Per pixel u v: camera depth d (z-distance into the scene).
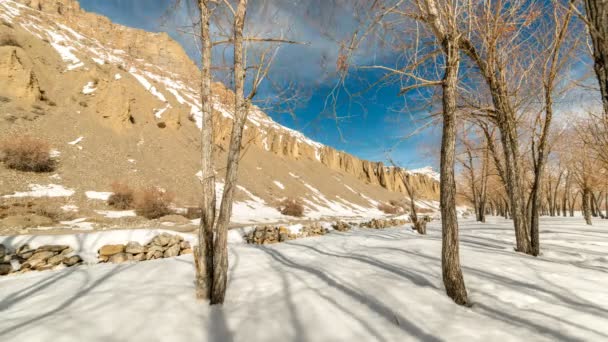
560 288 3.66
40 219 13.41
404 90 3.95
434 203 78.94
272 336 2.48
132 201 20.84
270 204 35.88
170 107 44.72
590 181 18.52
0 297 3.26
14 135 22.09
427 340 2.38
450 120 3.78
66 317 2.60
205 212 3.56
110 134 30.19
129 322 2.57
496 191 30.19
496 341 2.33
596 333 2.43
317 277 4.24
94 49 51.44
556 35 6.34
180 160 33.72
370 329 2.58
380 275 4.27
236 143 3.79
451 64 3.75
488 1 6.46
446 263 3.46
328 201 54.22
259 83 3.89
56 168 21.61
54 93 31.59
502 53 7.25
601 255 6.13
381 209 65.00
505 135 7.47
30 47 36.22
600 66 1.98
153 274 4.30
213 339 2.43
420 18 3.94
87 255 5.50
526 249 6.70
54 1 61.56
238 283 4.05
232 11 3.92
